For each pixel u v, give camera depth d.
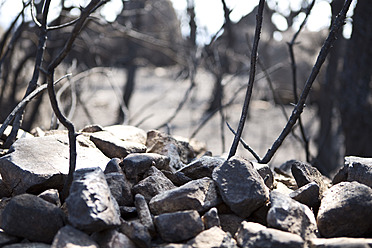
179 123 9.41
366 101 4.51
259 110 10.15
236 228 1.67
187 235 1.53
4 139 2.42
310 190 1.82
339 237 1.62
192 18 5.16
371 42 4.38
